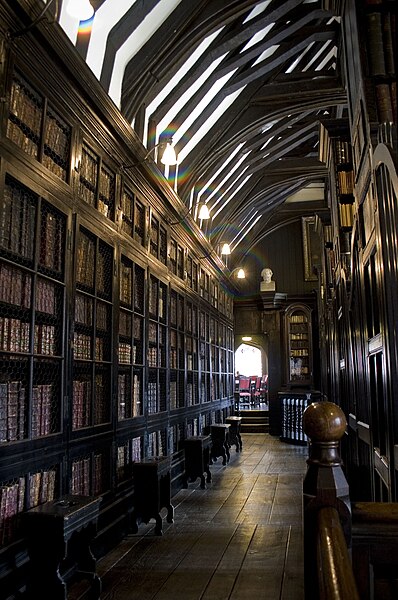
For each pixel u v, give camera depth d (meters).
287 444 10.33
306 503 1.08
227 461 8.05
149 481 4.22
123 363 4.37
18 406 2.71
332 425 1.09
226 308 11.15
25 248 2.84
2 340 2.59
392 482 2.28
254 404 15.41
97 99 3.60
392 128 2.43
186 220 6.54
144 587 3.07
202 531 4.25
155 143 5.16
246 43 5.51
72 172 3.44
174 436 6.11
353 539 1.05
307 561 1.06
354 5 3.02
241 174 8.62
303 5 5.35
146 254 5.11
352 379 4.15
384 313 2.41
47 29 2.88
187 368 7.06
